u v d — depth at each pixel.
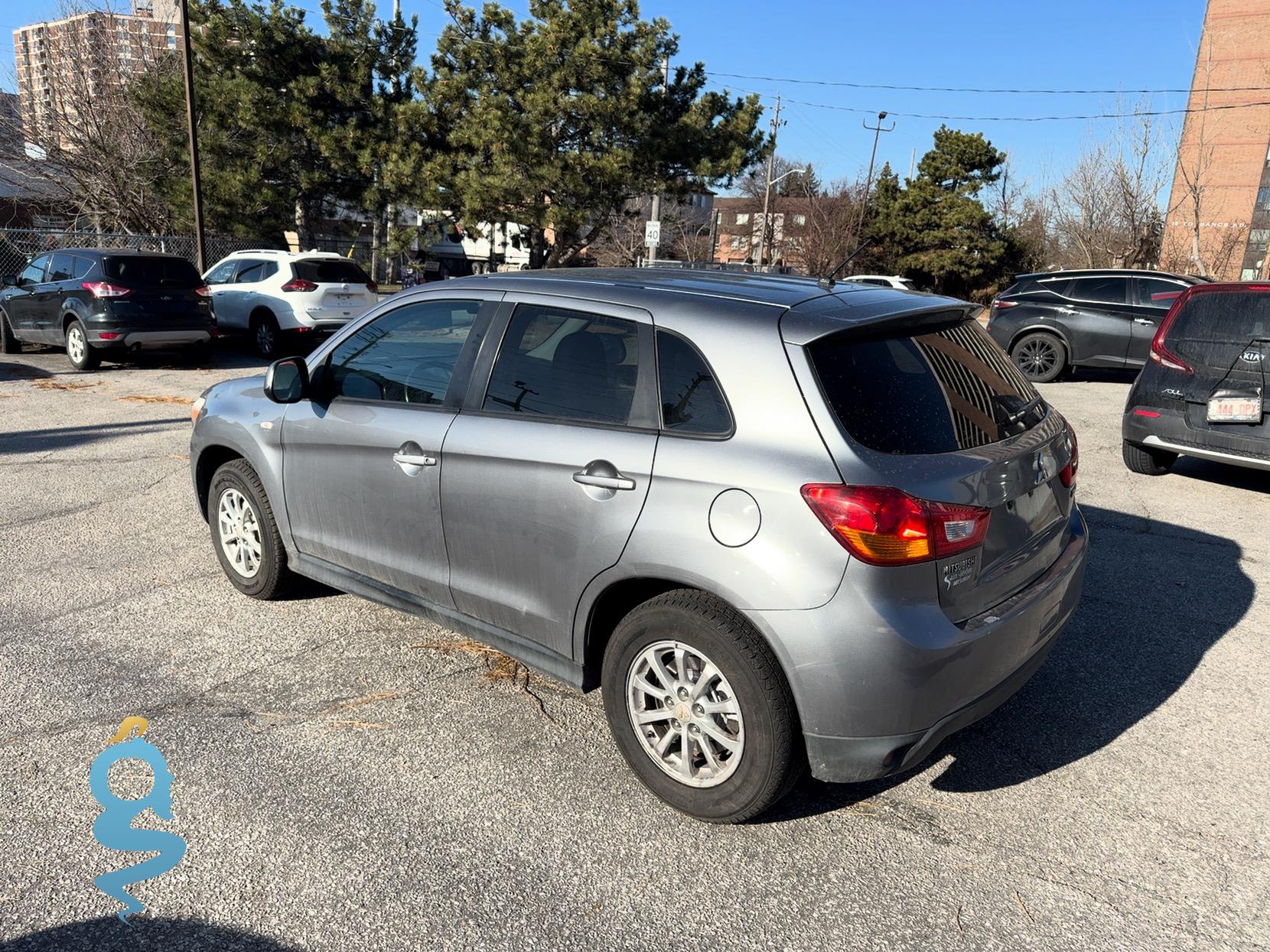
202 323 12.84
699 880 2.66
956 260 41.69
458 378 3.46
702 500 2.70
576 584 3.03
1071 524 3.50
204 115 22.97
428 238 25.52
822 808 3.02
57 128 23.55
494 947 2.39
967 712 2.72
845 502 2.50
